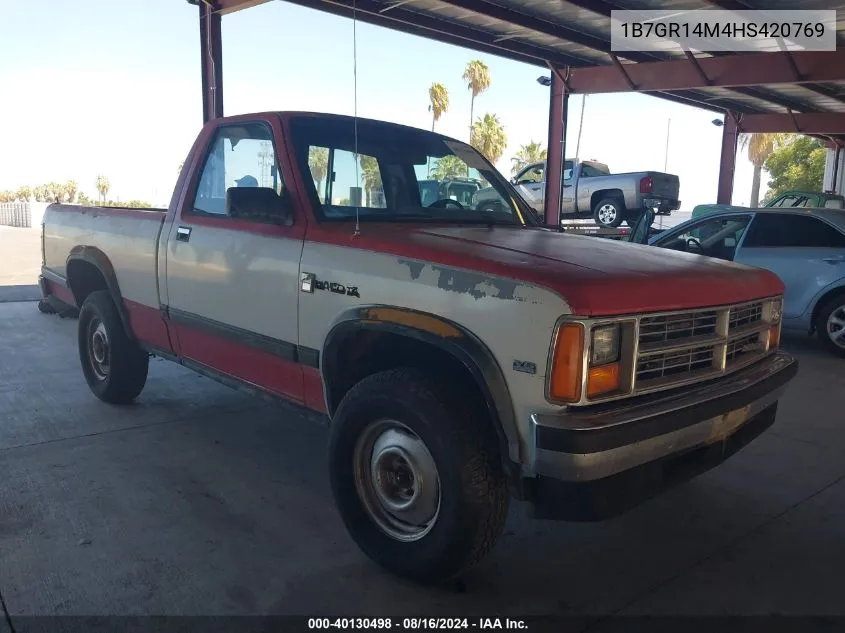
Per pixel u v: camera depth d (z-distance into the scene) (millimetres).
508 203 4352
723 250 8289
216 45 10648
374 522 3004
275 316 3438
